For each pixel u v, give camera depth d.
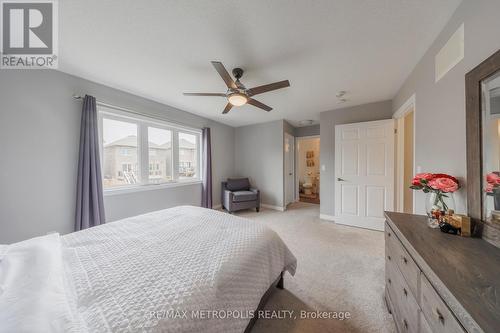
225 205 4.34
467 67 1.18
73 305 0.69
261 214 4.15
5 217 1.87
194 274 0.89
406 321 1.01
